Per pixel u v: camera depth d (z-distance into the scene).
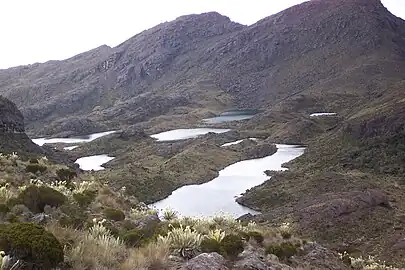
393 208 48.62
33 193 11.52
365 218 44.72
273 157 112.12
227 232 13.42
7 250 6.36
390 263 32.28
